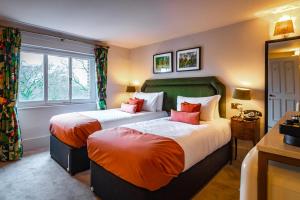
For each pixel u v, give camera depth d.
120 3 2.41
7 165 2.75
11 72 3.00
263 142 1.01
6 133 2.93
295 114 2.00
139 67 4.77
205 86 3.41
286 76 2.60
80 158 2.50
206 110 2.94
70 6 2.50
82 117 2.91
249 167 1.01
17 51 3.08
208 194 2.03
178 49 3.94
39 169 2.62
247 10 2.61
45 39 3.49
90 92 4.42
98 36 3.89
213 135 2.37
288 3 2.39
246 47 3.00
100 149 1.86
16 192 2.06
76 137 2.40
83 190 2.11
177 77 3.96
